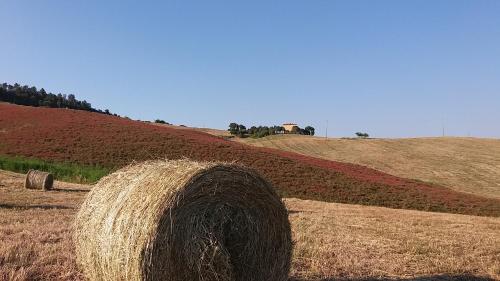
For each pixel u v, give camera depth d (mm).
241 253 6312
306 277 7715
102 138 45906
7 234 9508
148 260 5617
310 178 38656
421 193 36781
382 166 56438
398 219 16641
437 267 8969
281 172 39625
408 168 55531
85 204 6758
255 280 6418
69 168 33125
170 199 5754
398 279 8039
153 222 5656
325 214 17094
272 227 6555
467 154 62250
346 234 12016
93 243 6238
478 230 14562
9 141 43375
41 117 53719
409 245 10828
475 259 9883
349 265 8547
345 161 58719
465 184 49000
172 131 53844
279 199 6578
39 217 11906
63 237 9383
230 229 6227
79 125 50750
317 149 66375
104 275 6086
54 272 7086
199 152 43625
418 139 73188
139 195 5949
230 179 6176
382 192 36031
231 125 111000
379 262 9039
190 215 5934
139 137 47062
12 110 57125
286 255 6664
